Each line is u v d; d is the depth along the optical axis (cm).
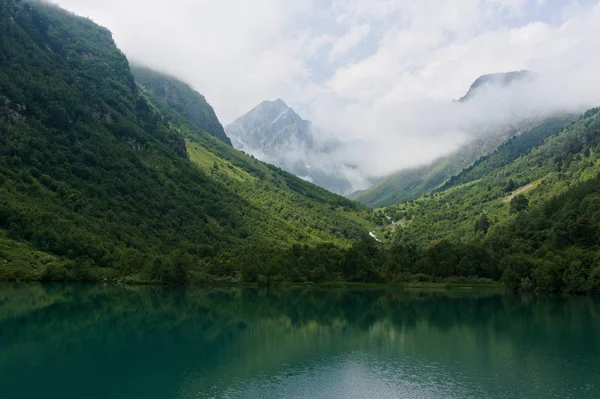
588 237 19600
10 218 18025
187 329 10681
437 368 7694
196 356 8319
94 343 9175
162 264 19175
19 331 9969
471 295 18200
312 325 11456
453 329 11019
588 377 7219
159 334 10112
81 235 19375
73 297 14425
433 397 6381
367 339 9875
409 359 8250
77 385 6681
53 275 16838
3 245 17000
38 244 18075
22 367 7538
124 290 16825
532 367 7750
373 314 13288
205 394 6372
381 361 8081
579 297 17212
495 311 13875
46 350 8588
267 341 9625
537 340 9812
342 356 8388
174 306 13838
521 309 14238
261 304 14950
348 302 15900
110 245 19988
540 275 18412
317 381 6975
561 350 8925
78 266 17588
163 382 6862
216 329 10744
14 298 13612
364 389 6619
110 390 6500
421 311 13900
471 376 7262
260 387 6694
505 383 6931
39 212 19050
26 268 16512
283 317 12531
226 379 7019
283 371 7481
